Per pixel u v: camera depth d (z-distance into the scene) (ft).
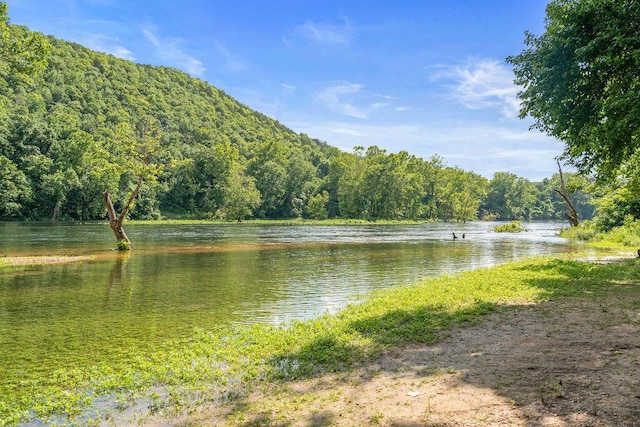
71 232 159.12
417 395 18.52
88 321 36.37
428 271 67.67
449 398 17.84
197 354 27.43
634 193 86.33
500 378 19.54
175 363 25.70
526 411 15.81
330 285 54.54
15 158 254.68
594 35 42.32
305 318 37.32
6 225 205.57
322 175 489.67
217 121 582.76
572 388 17.51
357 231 206.80
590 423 14.38
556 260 69.21
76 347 29.48
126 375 23.68
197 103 606.96
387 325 31.35
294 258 86.84
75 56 528.22
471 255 93.56
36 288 51.85
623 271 53.01
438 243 130.31
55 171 256.73
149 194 298.97
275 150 379.55
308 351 26.18
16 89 337.31
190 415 18.88
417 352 24.86
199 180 336.29
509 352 23.57
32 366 25.91
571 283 46.06
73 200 264.93
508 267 62.90
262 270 68.69
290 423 17.06
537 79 47.55
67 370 25.17
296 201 376.68
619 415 14.71
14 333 32.71
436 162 415.23
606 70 42.16
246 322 36.17
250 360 25.73
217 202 321.93
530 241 138.41
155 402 20.45
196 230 199.93
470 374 20.48
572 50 43.86
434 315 33.83
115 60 589.32
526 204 493.36
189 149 380.17
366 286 53.72
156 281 57.36
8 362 26.58
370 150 384.47
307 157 509.35
